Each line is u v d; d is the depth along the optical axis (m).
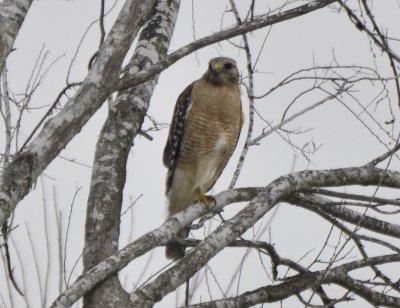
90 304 9.20
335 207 11.51
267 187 10.58
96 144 11.33
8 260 10.02
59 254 10.60
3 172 8.10
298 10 10.04
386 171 10.78
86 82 8.91
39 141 8.39
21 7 8.65
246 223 10.10
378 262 11.23
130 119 11.62
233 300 10.15
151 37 13.05
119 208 10.63
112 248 10.16
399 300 11.31
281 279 10.83
